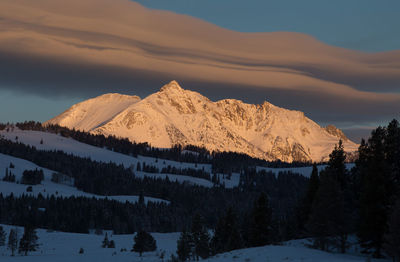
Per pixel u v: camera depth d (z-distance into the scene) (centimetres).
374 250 12962
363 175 14838
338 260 9562
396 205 10788
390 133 14325
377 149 13200
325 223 12975
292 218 19425
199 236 17075
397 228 10500
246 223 19612
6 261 18912
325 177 13425
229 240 17062
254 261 9588
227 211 19200
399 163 14112
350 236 14912
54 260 18550
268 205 16825
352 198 15425
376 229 12431
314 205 13425
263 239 16375
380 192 12600
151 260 16238
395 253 10500
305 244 14362
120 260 17138
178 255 16988
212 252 18162
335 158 16638
